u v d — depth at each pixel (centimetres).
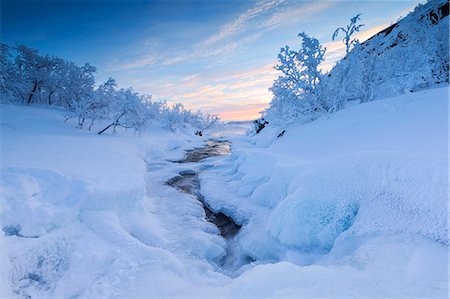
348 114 865
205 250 492
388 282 206
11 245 303
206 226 612
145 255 376
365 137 634
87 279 318
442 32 979
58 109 2181
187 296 275
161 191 891
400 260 238
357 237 321
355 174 395
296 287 218
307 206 429
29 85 2062
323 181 439
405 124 576
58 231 361
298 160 675
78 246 361
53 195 417
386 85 996
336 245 340
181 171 1211
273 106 1379
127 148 1271
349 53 1039
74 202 414
